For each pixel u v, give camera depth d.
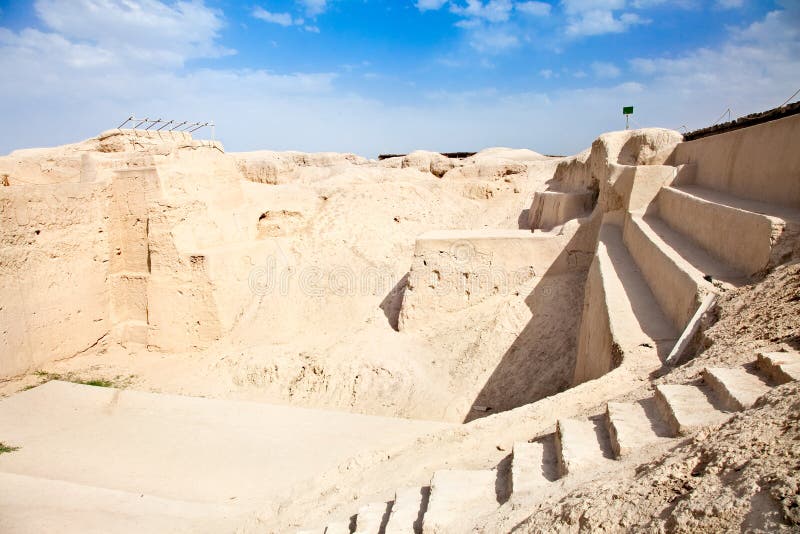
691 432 4.46
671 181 13.55
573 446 5.13
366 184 26.66
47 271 15.73
